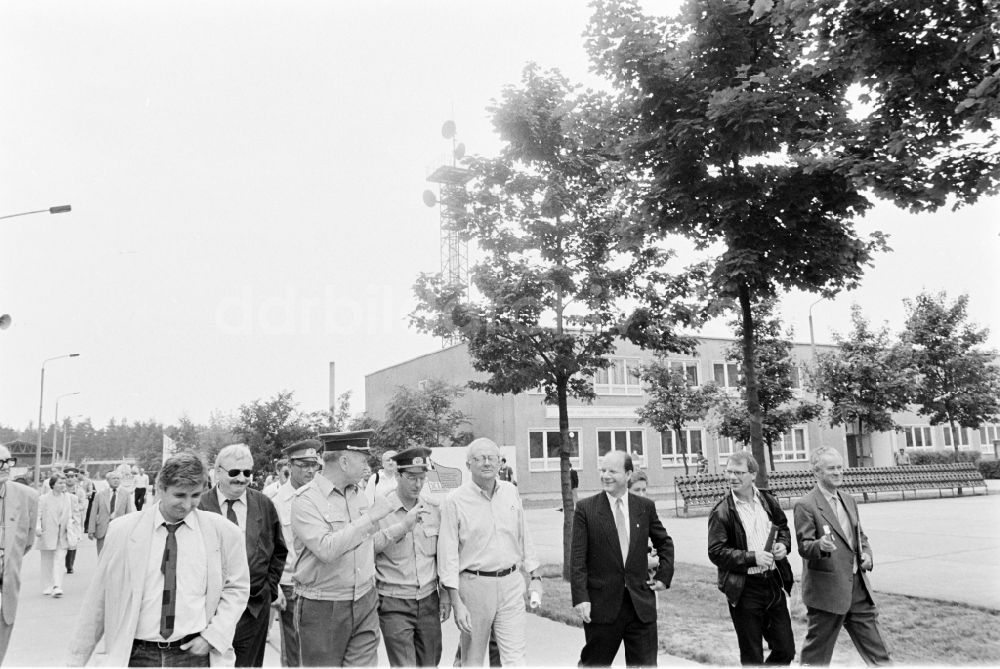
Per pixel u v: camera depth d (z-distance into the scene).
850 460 42.28
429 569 5.51
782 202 8.16
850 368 28.77
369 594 4.96
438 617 5.56
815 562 5.49
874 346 28.98
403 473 5.47
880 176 6.75
